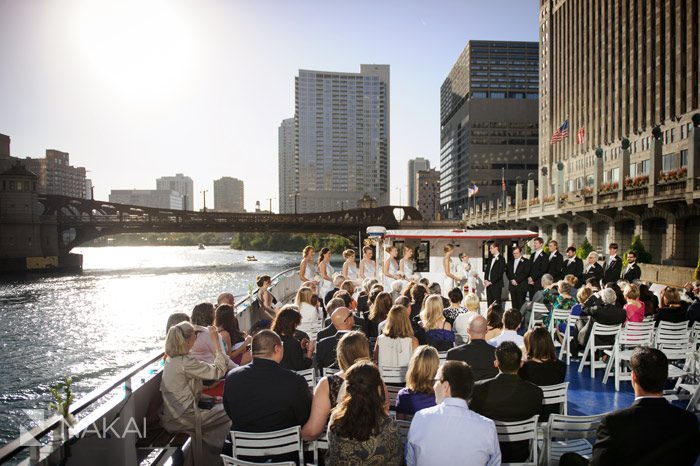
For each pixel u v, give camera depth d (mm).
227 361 6789
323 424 4676
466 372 4066
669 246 44781
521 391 4844
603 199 51969
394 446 3824
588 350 9836
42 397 27688
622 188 47594
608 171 74062
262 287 12383
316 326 10016
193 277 89375
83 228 111188
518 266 14539
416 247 18594
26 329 44438
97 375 31781
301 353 6695
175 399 6199
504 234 18000
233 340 8141
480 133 161125
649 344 8859
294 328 6738
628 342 8844
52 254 106875
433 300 7980
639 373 3666
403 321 6688
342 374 4797
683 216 42562
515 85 165000
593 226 59250
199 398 6469
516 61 165125
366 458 3730
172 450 5527
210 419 6391
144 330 44375
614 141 72438
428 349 5047
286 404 4676
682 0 55875
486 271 17719
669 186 40875
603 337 9523
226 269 106312
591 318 9336
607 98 75000
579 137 62219
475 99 161625
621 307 9648
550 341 5914
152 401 6688
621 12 70625
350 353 4773
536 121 161250
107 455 4996
